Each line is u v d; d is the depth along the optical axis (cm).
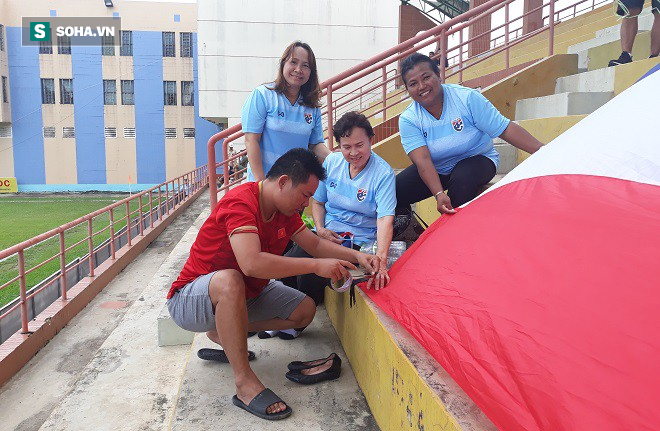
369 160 270
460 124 281
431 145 287
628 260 133
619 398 105
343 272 215
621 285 127
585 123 213
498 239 175
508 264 161
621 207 156
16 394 472
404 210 311
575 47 633
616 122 195
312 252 240
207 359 261
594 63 515
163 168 2992
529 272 152
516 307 143
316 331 292
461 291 168
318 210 297
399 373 170
